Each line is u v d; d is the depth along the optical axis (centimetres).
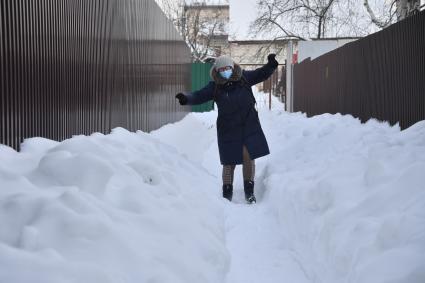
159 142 654
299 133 1100
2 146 341
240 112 632
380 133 684
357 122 944
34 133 394
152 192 389
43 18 413
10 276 206
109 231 269
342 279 337
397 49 774
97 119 564
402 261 277
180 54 1526
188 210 407
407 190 379
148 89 895
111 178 358
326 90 1321
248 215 561
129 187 358
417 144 539
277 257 430
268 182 661
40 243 242
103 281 227
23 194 273
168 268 284
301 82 1755
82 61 513
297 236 469
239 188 713
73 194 284
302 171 622
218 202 552
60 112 448
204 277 312
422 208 331
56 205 265
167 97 1175
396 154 487
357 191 438
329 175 493
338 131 820
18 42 367
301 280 382
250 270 399
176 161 609
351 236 358
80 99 505
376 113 876
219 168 921
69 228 257
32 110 390
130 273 254
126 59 718
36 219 256
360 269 302
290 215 514
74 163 331
